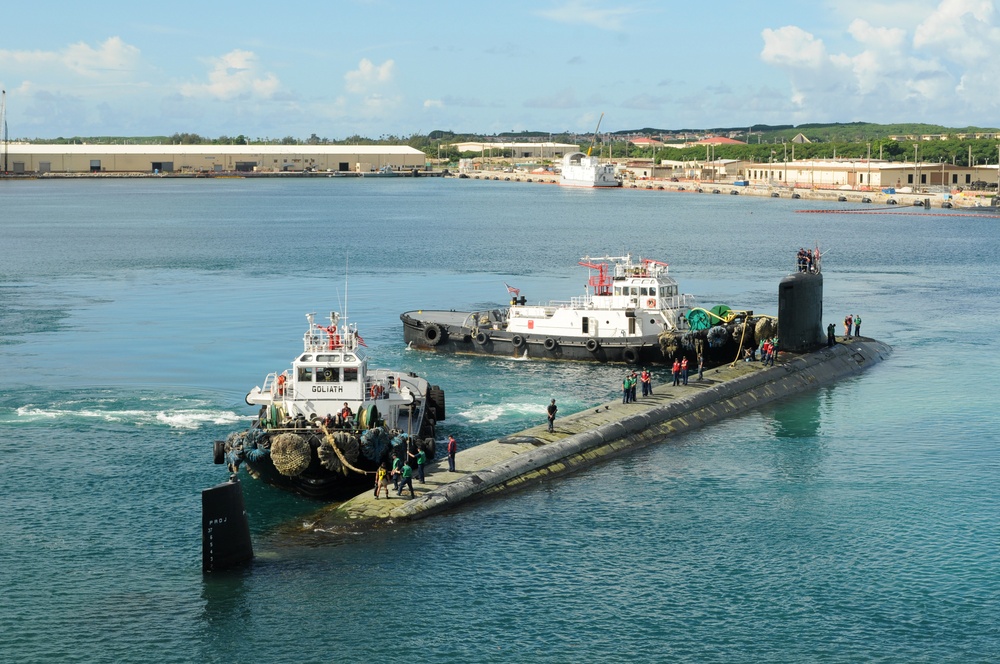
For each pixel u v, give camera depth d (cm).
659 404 7519
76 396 8044
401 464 5838
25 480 6138
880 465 6619
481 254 18688
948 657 4322
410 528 5419
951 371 9231
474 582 4881
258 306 12612
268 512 5675
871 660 4297
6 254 18400
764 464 6631
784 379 8556
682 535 5456
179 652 4312
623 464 6581
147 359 9450
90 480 6150
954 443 7075
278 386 6444
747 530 5534
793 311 9269
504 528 5475
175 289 14050
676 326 9375
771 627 4541
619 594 4800
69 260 17488
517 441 6581
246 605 4656
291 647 4350
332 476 5750
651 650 4353
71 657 4262
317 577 4912
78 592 4762
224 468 6378
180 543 5272
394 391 6644
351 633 4453
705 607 4706
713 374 8469
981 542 5409
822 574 5034
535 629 4497
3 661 4222
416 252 18988
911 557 5228
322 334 6550
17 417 7444
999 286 14562
